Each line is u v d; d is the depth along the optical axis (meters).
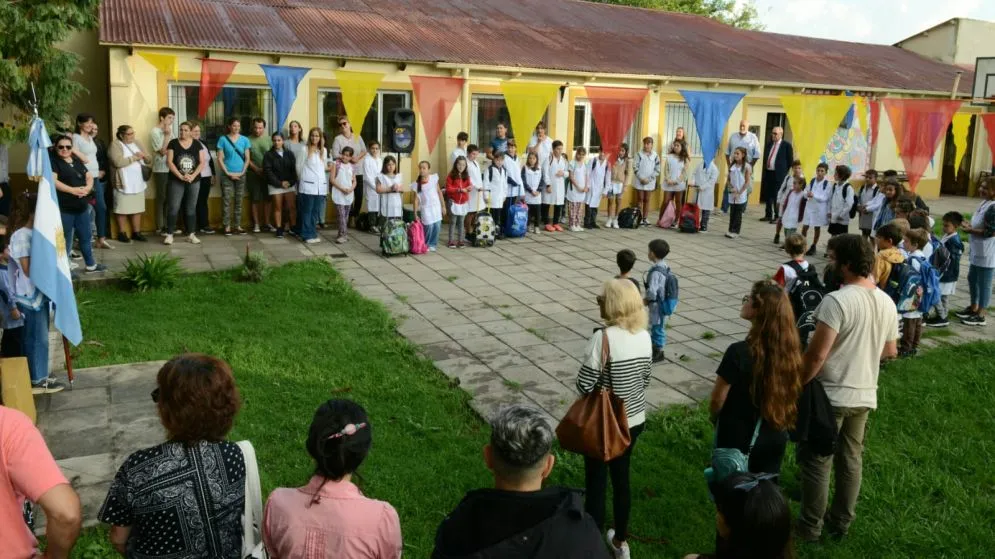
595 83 14.70
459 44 13.98
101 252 10.42
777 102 17.11
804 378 4.15
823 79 17.05
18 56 8.91
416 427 5.63
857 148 18.42
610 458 3.95
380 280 9.95
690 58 16.55
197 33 11.75
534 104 12.29
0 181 9.89
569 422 4.02
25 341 5.71
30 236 5.55
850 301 4.18
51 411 5.61
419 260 11.14
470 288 9.77
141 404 5.77
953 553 4.47
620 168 14.23
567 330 8.24
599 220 15.10
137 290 8.81
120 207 10.84
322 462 2.51
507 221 12.96
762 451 3.95
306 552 2.47
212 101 11.47
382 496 4.69
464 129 13.50
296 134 11.95
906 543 4.55
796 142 11.49
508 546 2.30
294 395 6.07
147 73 11.41
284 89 11.28
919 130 12.36
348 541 2.48
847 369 4.26
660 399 6.50
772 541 2.20
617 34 17.30
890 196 9.98
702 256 12.28
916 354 7.88
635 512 4.74
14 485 2.40
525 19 16.86
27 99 9.25
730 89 16.16
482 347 7.61
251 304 8.48
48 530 2.40
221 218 12.35
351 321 8.09
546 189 13.51
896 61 21.53
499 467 2.51
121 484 2.45
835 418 4.20
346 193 11.70
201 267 9.95
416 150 13.58
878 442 5.82
